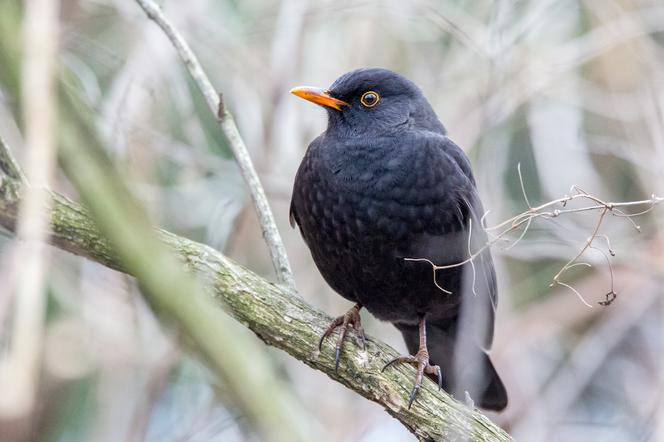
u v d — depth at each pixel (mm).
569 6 12492
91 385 10703
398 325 9523
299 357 7547
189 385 11086
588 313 12188
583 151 12086
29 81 2367
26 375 2154
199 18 11578
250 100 11812
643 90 12039
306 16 11844
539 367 12227
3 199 6004
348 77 9180
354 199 8344
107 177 2381
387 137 8688
